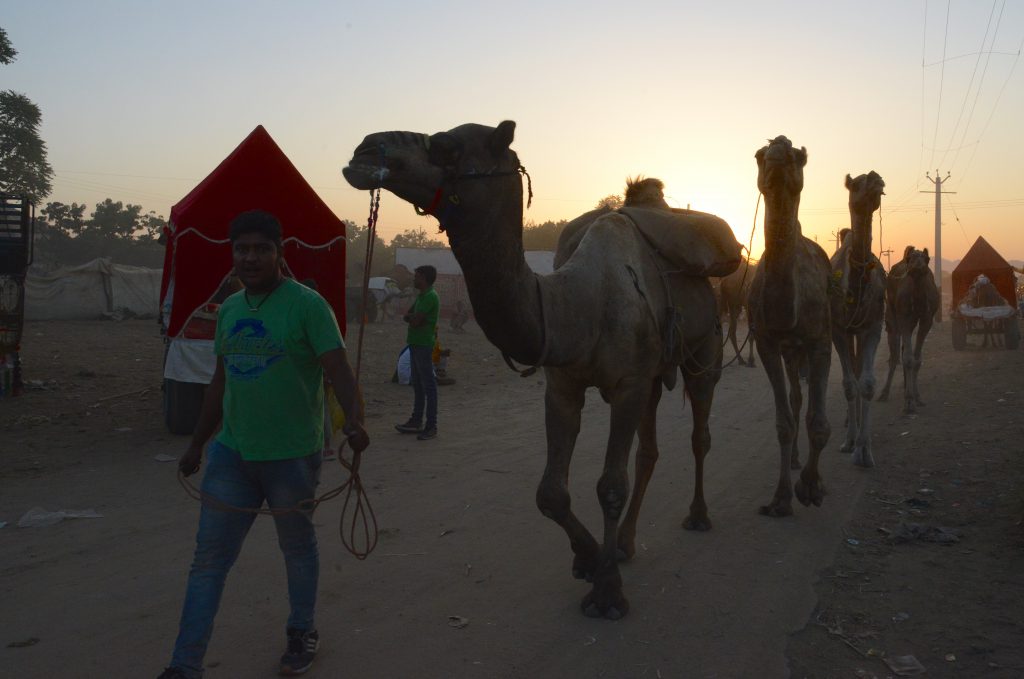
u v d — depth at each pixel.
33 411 10.48
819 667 3.79
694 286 5.25
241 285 8.61
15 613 4.29
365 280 3.42
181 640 3.16
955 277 21.98
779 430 6.32
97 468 7.64
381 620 4.26
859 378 8.39
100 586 4.69
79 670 3.65
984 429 9.10
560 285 4.11
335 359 3.39
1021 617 4.24
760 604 4.51
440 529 5.84
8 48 35.97
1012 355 17.80
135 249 81.62
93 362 15.70
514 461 8.08
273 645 3.94
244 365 3.35
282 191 8.51
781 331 6.00
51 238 77.44
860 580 4.88
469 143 3.55
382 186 3.38
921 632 4.14
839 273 7.17
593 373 4.38
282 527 3.61
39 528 5.80
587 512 6.32
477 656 3.87
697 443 5.84
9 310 11.48
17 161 45.12
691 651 3.95
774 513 6.19
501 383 14.82
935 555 5.25
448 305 37.81
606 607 4.31
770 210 5.65
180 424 9.14
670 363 4.97
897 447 8.61
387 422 10.40
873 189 7.11
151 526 5.86
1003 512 6.02
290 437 3.39
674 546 5.51
